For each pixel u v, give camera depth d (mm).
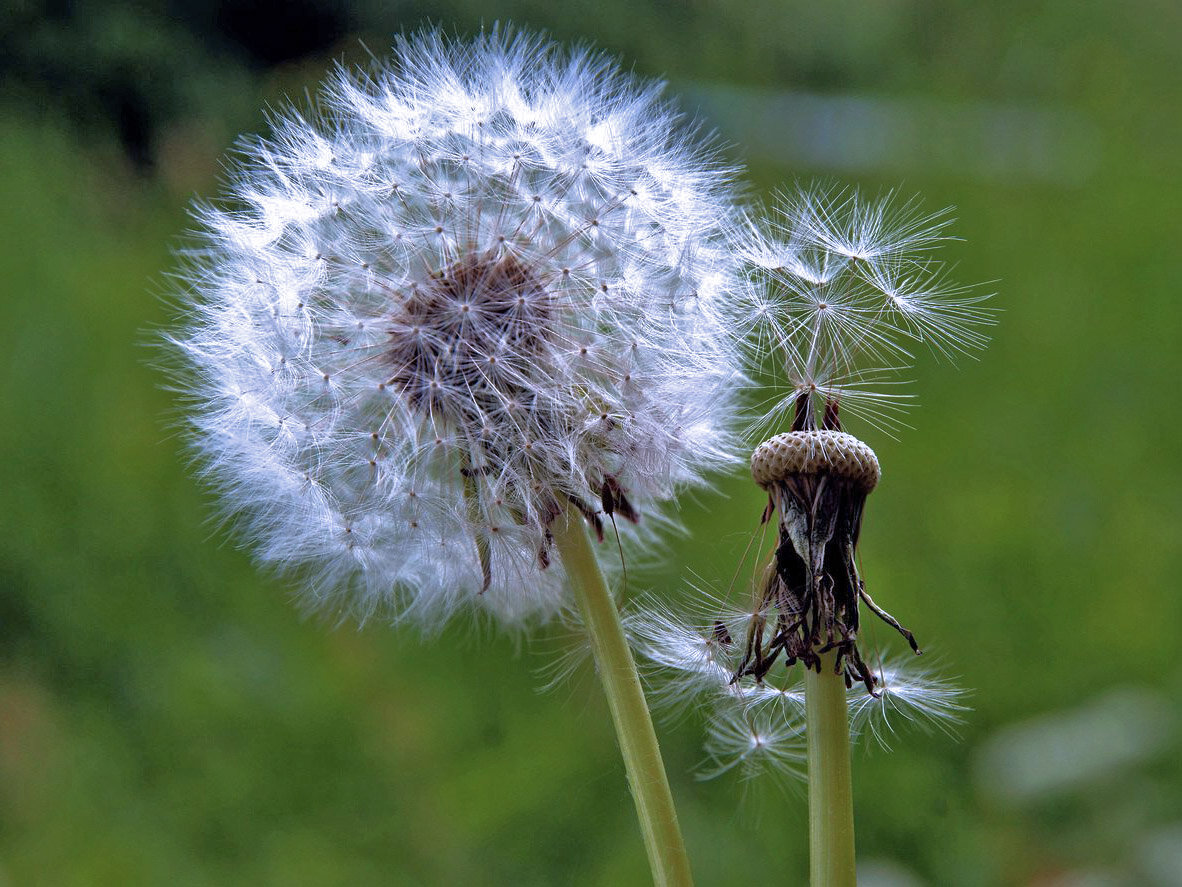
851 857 209
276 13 639
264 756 408
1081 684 383
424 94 236
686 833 359
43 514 486
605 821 380
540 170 232
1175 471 513
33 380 540
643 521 242
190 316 238
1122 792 312
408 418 227
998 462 517
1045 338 591
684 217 232
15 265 596
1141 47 973
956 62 937
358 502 230
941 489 497
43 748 426
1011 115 877
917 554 455
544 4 627
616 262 230
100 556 480
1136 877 298
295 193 236
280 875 377
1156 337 585
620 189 232
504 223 230
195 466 239
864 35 892
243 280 234
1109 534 470
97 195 675
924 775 351
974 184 725
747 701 224
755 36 802
